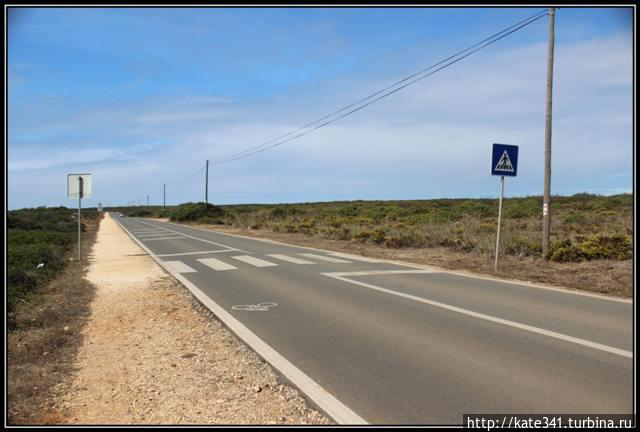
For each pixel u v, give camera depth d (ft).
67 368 18.47
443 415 13.52
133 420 13.82
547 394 14.69
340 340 21.18
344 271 43.16
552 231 76.38
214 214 218.79
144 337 23.00
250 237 95.96
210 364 18.88
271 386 16.39
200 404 14.98
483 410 13.74
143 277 42.98
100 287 37.93
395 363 17.92
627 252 42.75
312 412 14.20
